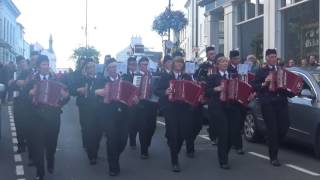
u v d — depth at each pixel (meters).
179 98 9.95
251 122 13.52
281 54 25.11
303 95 11.53
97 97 10.30
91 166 10.68
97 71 11.54
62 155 11.92
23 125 10.71
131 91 9.74
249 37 28.83
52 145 9.73
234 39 30.69
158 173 9.96
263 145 13.21
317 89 11.26
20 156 11.78
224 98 10.28
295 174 9.78
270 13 25.77
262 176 9.62
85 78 11.16
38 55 10.69
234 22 30.70
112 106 9.73
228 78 10.52
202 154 12.04
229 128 10.49
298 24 23.67
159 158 11.58
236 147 11.93
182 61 10.58
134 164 10.90
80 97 11.35
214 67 10.66
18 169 10.38
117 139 9.76
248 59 15.42
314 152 11.57
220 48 36.47
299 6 23.61
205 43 38.44
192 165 10.74
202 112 11.85
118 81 9.69
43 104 9.23
